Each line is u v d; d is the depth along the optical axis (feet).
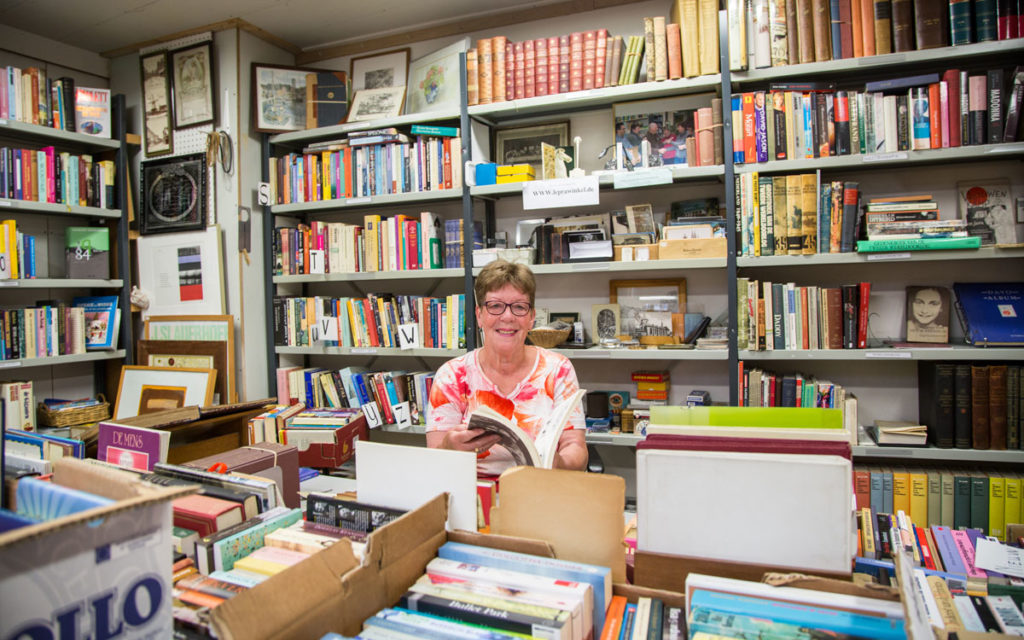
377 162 10.50
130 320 11.44
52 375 11.34
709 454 2.91
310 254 10.89
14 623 1.65
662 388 9.47
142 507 2.01
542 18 10.34
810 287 8.18
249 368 11.06
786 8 8.09
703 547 2.93
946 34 7.54
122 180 11.31
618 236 9.26
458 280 11.15
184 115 11.37
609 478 3.05
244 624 2.09
